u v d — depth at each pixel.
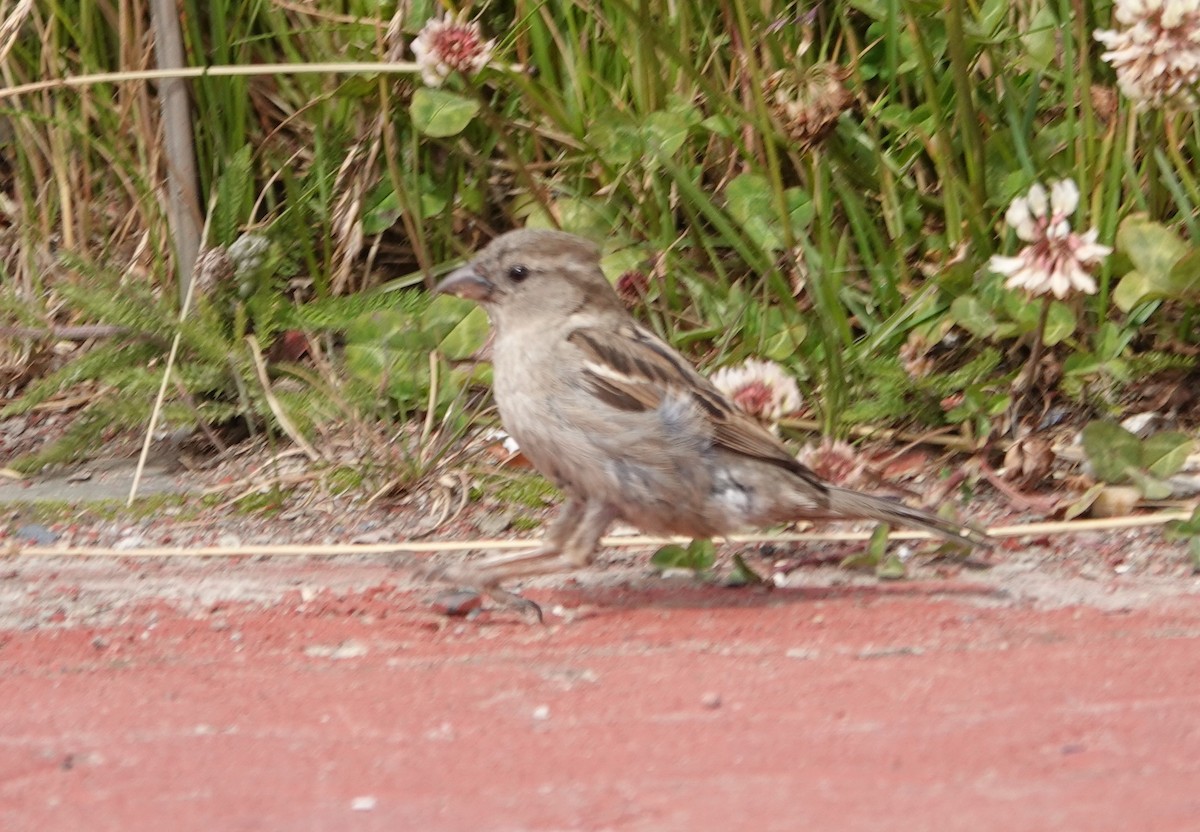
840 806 5.39
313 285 12.38
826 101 10.73
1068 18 11.23
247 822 5.36
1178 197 10.82
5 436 11.58
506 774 5.79
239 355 11.07
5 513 10.15
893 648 7.50
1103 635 7.67
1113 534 9.49
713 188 11.98
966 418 10.47
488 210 12.37
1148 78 9.62
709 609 8.35
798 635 7.79
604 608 8.44
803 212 11.24
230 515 10.16
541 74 12.08
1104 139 11.05
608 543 9.69
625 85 11.97
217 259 11.27
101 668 7.35
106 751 6.14
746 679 6.98
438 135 11.18
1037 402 10.91
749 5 11.69
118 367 11.09
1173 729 6.18
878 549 8.98
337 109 12.31
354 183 12.11
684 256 11.76
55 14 12.21
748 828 5.21
